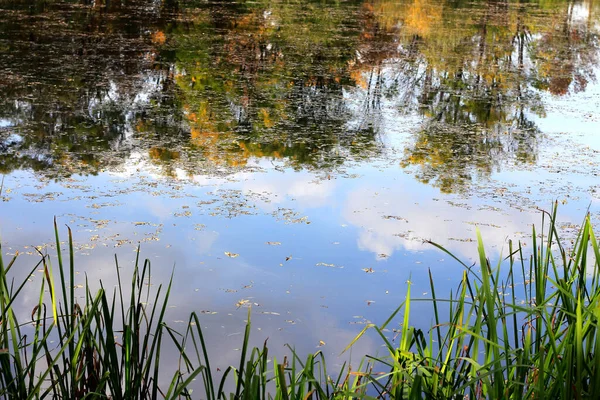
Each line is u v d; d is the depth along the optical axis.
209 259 3.99
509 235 4.54
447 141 6.60
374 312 3.50
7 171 5.18
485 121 7.38
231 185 5.18
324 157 5.95
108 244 4.10
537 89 9.02
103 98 7.27
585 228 1.75
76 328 1.72
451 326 1.86
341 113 7.37
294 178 5.41
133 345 1.78
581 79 9.77
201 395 2.71
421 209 4.91
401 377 1.78
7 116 6.47
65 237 4.15
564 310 1.67
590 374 1.55
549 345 1.72
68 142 5.91
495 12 16.39
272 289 3.68
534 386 1.68
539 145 6.61
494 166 5.94
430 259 4.14
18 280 3.61
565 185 5.53
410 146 6.39
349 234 4.43
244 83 8.31
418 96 8.31
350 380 2.83
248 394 1.52
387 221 4.67
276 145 6.19
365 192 5.20
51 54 8.99
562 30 14.17
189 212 4.62
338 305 3.55
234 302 3.52
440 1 18.02
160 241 4.18
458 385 1.85
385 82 8.91
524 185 5.50
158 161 5.59
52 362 1.62
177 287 3.65
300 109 7.41
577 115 7.80
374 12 15.09
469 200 5.12
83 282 3.63
